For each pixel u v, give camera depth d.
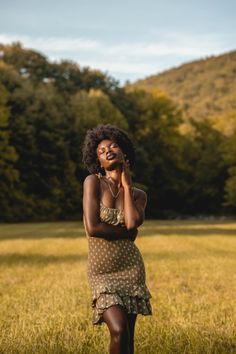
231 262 17.00
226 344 6.09
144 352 5.75
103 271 4.54
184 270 14.56
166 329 6.80
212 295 10.13
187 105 169.62
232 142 78.25
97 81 88.81
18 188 62.12
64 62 89.00
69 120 70.88
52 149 65.44
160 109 83.06
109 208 4.55
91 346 6.09
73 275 13.49
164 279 12.62
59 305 8.90
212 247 23.53
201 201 83.44
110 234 4.50
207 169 82.69
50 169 65.25
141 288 4.52
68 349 5.86
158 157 80.12
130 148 4.81
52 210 63.88
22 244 24.95
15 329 6.96
